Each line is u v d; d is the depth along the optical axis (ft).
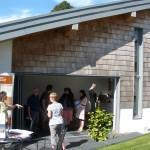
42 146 45.83
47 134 55.31
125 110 60.90
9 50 47.14
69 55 53.42
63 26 49.39
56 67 52.06
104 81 67.56
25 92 68.33
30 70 49.49
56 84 71.41
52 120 43.55
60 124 43.62
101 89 68.08
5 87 43.57
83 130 60.29
